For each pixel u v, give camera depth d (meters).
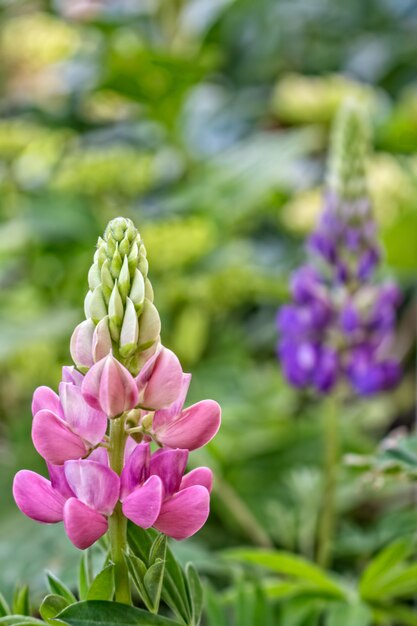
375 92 1.92
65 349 1.33
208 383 1.31
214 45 1.57
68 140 1.62
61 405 0.56
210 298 1.33
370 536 0.94
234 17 1.76
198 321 1.35
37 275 1.44
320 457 1.13
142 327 0.55
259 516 1.05
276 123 1.80
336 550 0.93
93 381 0.55
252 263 1.47
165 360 0.55
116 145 1.60
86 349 0.56
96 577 0.56
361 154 0.89
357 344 0.90
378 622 0.81
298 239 1.56
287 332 0.91
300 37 2.03
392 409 1.37
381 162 1.54
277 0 1.95
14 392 1.38
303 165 1.69
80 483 0.55
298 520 1.00
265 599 0.72
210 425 0.56
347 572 0.95
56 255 1.42
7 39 1.72
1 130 1.49
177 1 1.61
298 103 1.64
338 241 0.89
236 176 1.44
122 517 0.56
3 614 0.60
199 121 1.80
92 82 1.59
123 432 0.56
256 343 1.47
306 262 1.47
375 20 2.09
